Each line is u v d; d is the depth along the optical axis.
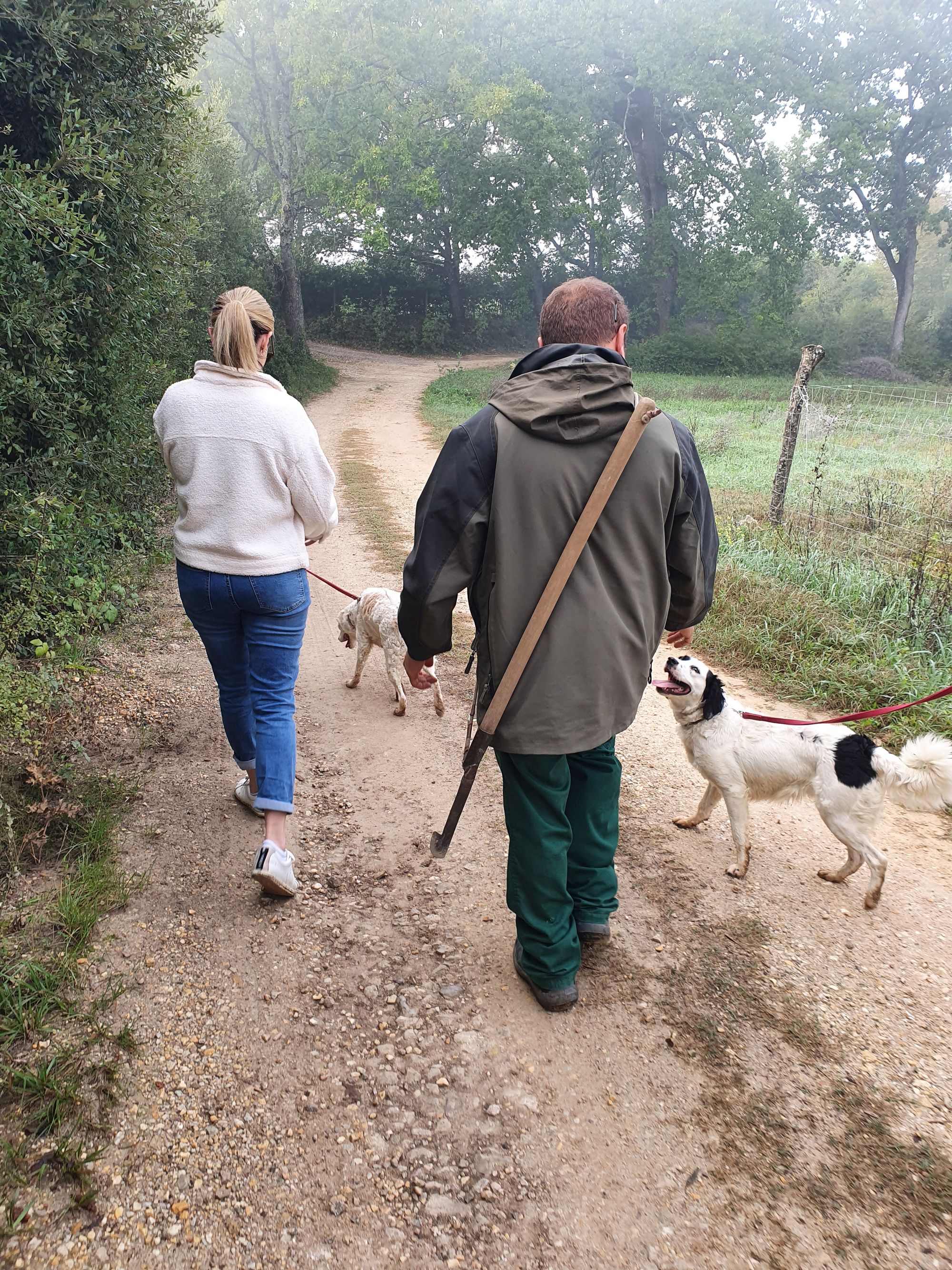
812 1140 2.18
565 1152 2.15
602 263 45.47
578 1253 1.90
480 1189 2.04
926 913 3.17
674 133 44.94
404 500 11.26
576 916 2.84
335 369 39.66
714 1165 2.12
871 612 6.33
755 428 21.11
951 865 3.53
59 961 2.62
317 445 3.07
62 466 5.43
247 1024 2.51
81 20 5.19
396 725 4.67
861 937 3.00
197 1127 2.15
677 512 2.34
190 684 4.98
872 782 3.12
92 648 5.18
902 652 5.54
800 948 2.93
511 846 2.51
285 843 3.11
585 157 39.56
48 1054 2.31
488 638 2.35
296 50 33.09
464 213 43.88
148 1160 2.05
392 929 2.97
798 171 42.72
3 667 3.82
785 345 43.88
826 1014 2.62
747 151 40.84
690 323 54.66
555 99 39.84
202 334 15.10
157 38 5.89
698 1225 1.96
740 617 6.41
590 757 2.70
